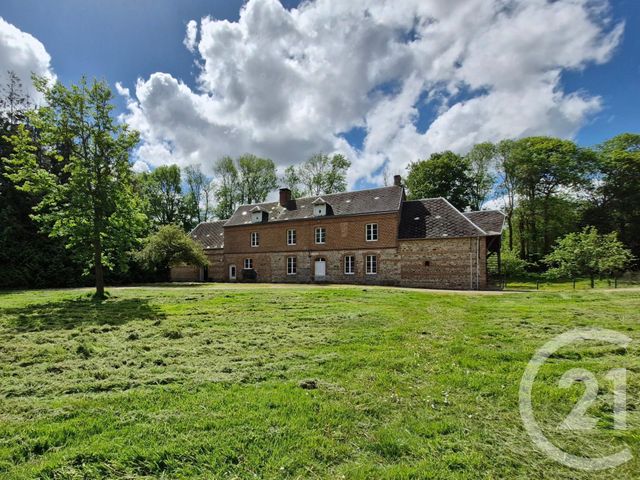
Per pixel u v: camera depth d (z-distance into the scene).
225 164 51.25
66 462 2.95
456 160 42.91
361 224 28.66
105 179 15.35
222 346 6.75
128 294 16.52
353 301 13.38
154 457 2.99
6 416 3.83
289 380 4.89
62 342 7.24
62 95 14.66
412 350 6.35
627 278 25.53
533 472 2.88
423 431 3.48
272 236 32.66
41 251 26.86
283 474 2.82
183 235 30.33
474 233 24.42
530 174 40.25
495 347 6.59
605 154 40.06
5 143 26.89
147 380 4.88
